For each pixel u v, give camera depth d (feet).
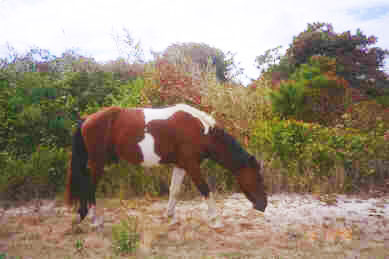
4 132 19.40
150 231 12.38
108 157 13.64
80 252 10.39
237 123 20.61
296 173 18.80
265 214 15.01
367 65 42.57
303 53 44.60
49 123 20.06
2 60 25.11
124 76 28.09
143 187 17.74
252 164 13.21
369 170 19.24
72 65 26.86
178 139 13.03
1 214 14.73
